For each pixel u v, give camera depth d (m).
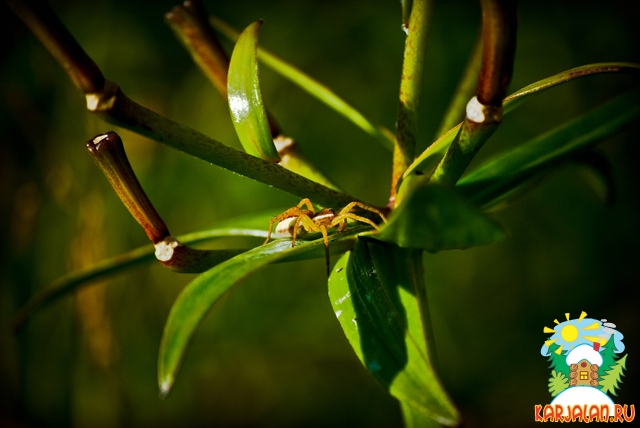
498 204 0.30
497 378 0.63
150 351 0.62
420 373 0.26
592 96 0.60
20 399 0.59
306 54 0.65
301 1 0.66
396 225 0.24
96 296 0.55
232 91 0.27
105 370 0.57
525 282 0.62
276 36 0.65
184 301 0.26
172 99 0.67
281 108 0.64
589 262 0.61
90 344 0.55
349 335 0.26
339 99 0.31
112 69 0.64
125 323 0.60
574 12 0.61
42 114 0.58
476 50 0.31
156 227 0.27
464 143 0.26
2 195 0.59
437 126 0.62
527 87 0.27
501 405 0.62
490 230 0.24
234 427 0.64
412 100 0.28
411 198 0.24
